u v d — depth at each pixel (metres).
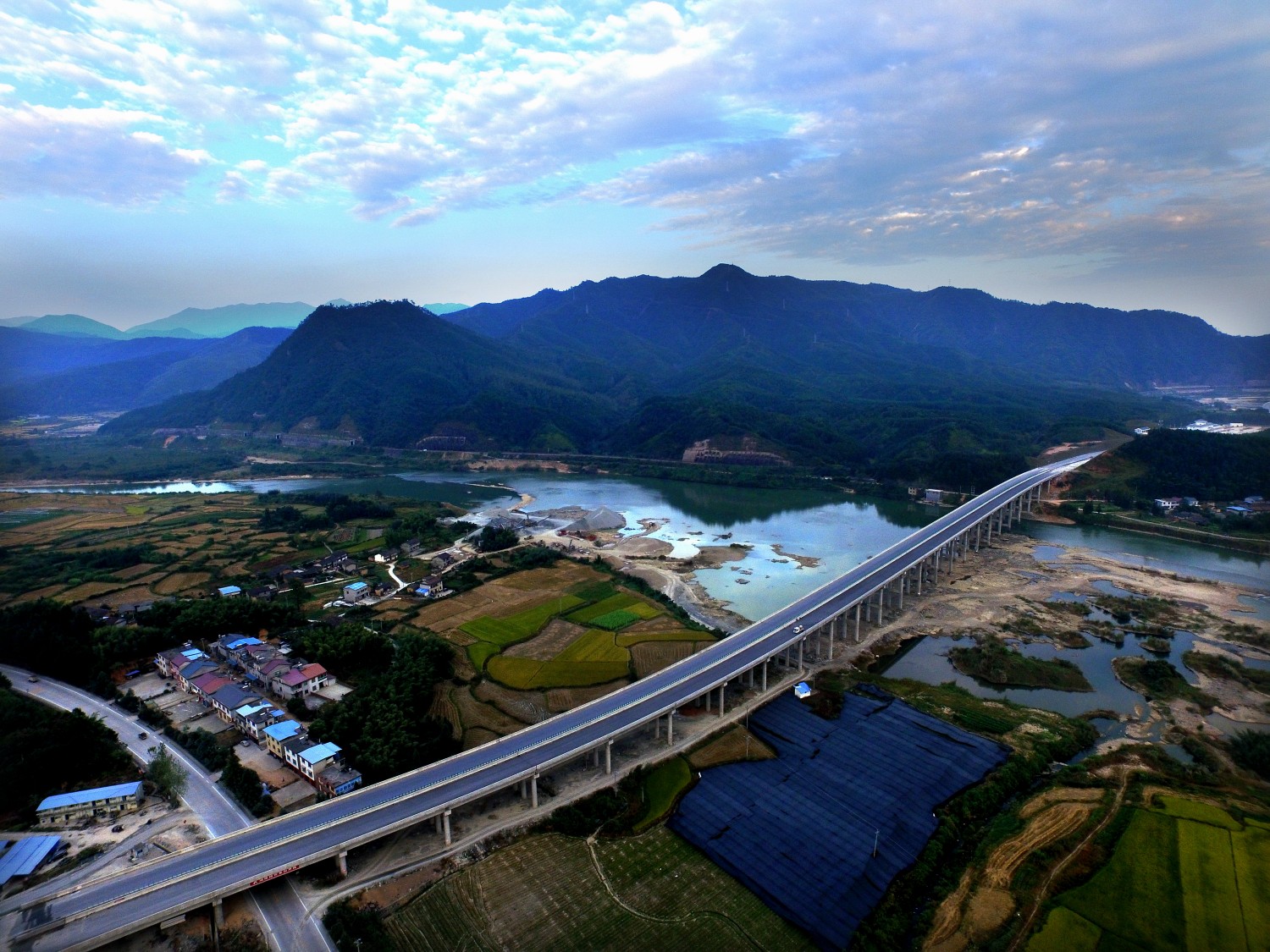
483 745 104.50
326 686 128.75
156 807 92.31
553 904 79.25
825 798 99.31
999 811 99.12
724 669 124.56
